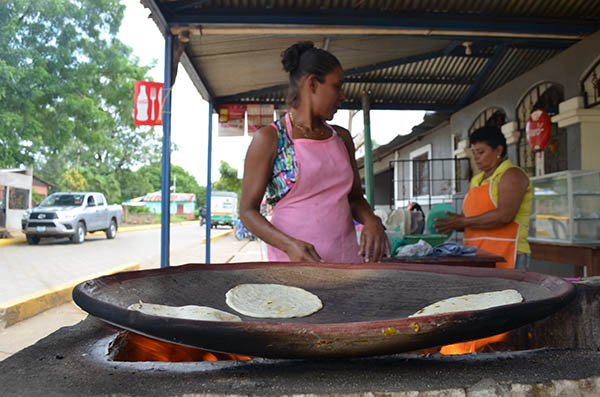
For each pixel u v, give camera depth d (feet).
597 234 10.03
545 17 13.20
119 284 2.69
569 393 2.03
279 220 4.52
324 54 4.31
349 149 5.03
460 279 3.23
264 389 1.96
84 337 2.69
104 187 92.48
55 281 17.95
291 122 4.49
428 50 16.40
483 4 12.74
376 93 21.20
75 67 47.11
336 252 4.43
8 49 38.73
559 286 2.49
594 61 13.50
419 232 10.83
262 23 12.10
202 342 1.80
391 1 12.46
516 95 17.63
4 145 38.86
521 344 3.57
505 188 6.96
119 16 48.88
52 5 41.37
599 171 10.18
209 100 19.34
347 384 2.01
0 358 8.79
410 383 2.02
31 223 36.86
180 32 12.27
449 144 24.67
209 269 3.40
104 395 1.90
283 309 2.92
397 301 3.12
